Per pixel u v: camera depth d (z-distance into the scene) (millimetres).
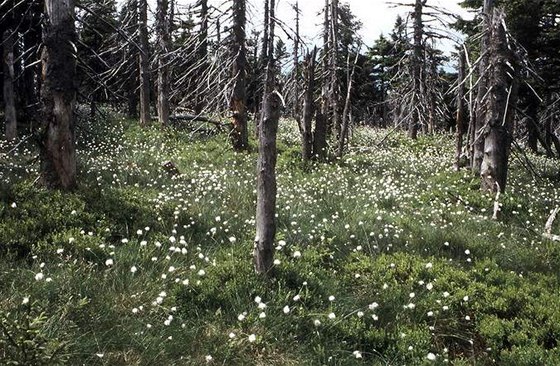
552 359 5797
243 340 5598
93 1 14875
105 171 13344
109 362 4984
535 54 22344
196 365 5227
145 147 19141
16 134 17500
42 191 8961
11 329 4320
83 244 7121
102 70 23344
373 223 10328
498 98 13266
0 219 7621
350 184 14531
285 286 6754
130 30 24203
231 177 13914
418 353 5902
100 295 6031
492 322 6477
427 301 6898
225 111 19625
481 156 15891
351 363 5668
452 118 31656
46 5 9312
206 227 8984
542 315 6652
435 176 15852
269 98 6695
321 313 6199
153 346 5281
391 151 22094
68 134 9383
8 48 16969
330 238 8734
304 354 5641
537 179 16203
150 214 8984
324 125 18031
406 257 8180
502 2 21625
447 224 10781
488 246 9328
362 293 7199
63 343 4340
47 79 9258
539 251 9484
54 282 6031
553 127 32688
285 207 10797
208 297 6355
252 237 8688
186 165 16172
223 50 18625
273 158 6797
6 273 6176
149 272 6734
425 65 21688
